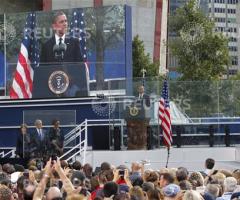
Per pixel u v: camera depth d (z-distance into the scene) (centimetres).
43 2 14075
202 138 7481
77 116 7381
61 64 7562
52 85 7531
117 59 7819
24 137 6612
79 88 7475
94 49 7881
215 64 14700
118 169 3678
